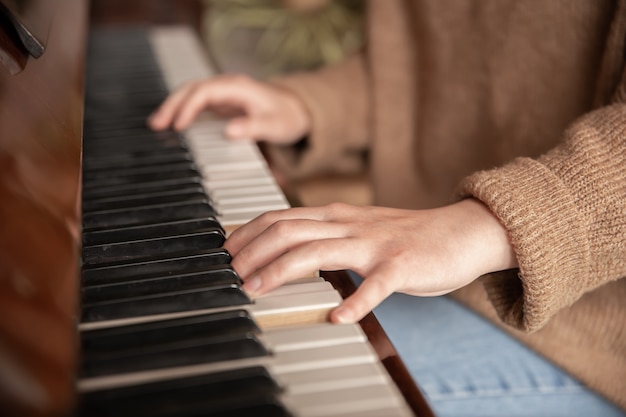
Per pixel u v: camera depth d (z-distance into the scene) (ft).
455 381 2.82
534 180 2.28
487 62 3.43
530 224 2.20
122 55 4.48
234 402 1.64
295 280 2.08
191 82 3.64
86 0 3.76
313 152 4.03
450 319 3.11
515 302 2.38
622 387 2.78
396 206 4.07
